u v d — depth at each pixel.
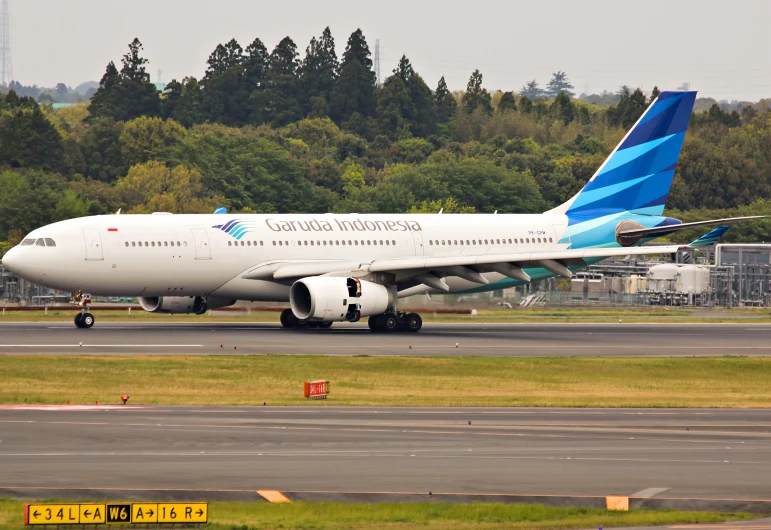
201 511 69.69
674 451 94.56
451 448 94.44
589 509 74.50
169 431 100.75
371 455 90.75
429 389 141.25
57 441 95.00
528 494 78.00
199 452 90.94
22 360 158.88
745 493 78.94
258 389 136.88
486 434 102.19
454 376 155.75
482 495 77.44
